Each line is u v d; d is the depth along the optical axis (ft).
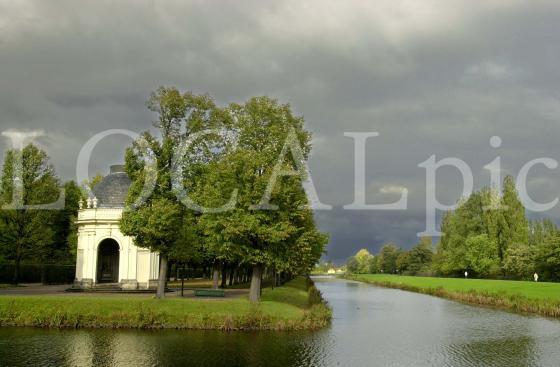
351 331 140.97
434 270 480.64
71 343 105.91
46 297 136.87
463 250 383.24
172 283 286.05
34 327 122.93
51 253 270.67
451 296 276.62
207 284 278.46
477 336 137.49
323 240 227.40
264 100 154.81
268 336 120.98
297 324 133.49
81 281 201.67
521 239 353.31
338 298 285.23
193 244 172.65
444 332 144.56
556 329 152.05
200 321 126.82
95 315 126.00
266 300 158.61
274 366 92.79
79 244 207.82
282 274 317.63
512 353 113.60
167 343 108.58
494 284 302.66
